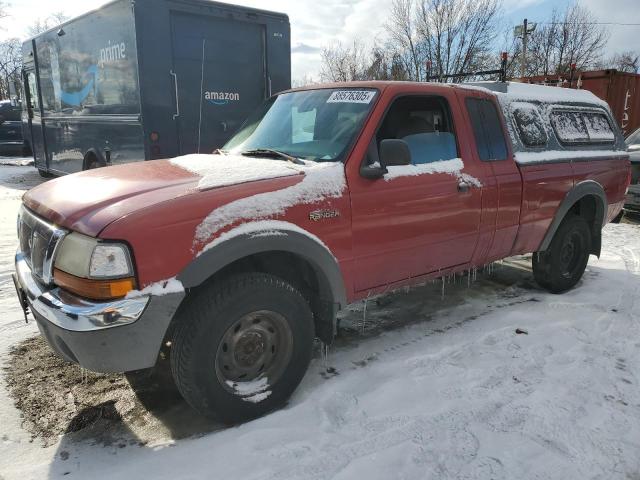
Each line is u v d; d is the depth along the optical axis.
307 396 3.13
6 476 2.45
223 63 7.36
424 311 4.58
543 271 4.96
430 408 3.00
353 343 3.92
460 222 3.82
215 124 7.41
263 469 2.48
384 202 3.32
